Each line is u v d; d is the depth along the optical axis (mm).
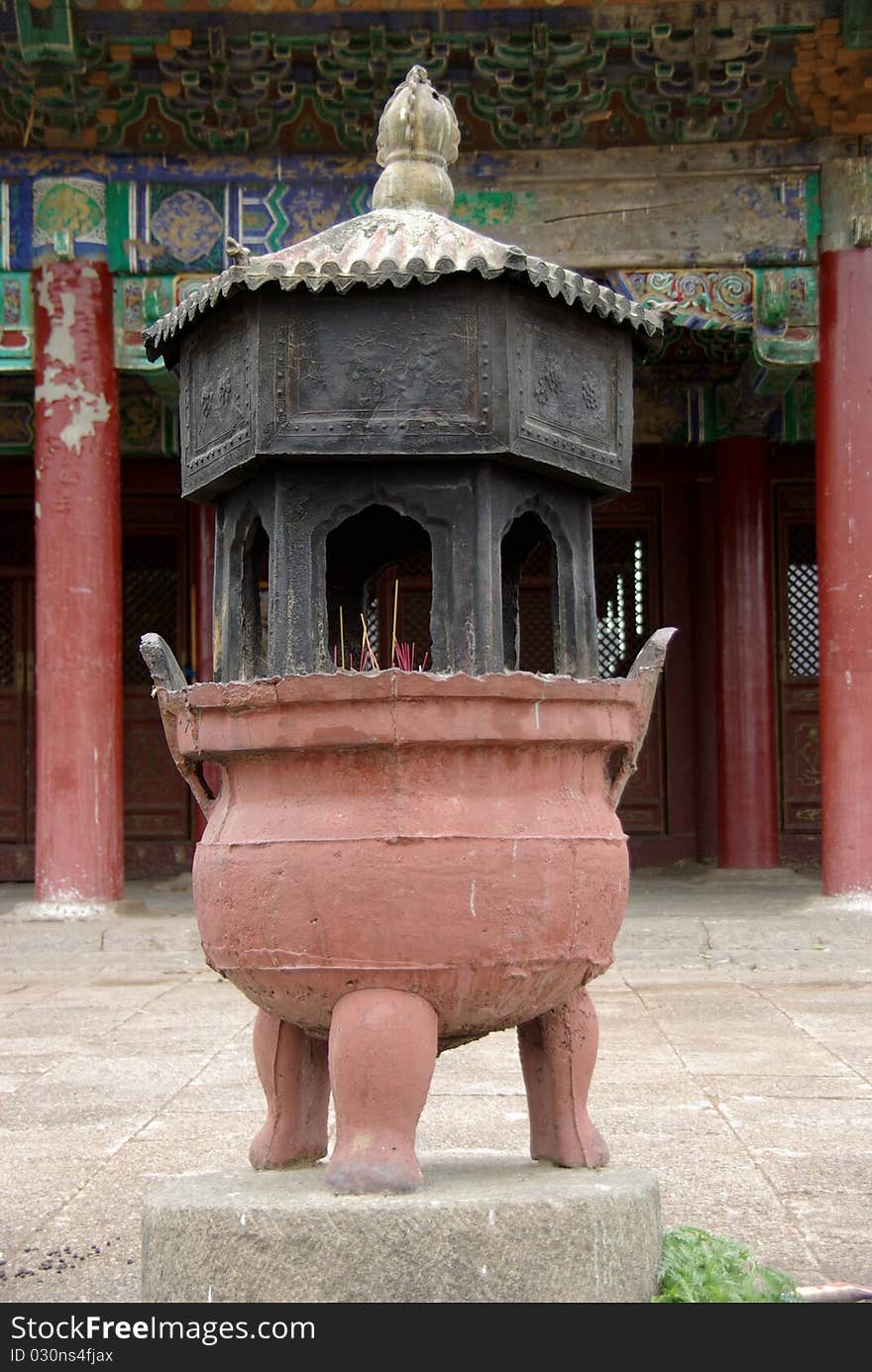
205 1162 6543
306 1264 4172
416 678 4273
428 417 4477
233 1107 7680
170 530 23000
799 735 22688
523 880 4348
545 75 15305
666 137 15742
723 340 19562
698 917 14828
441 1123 7145
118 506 15875
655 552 22828
